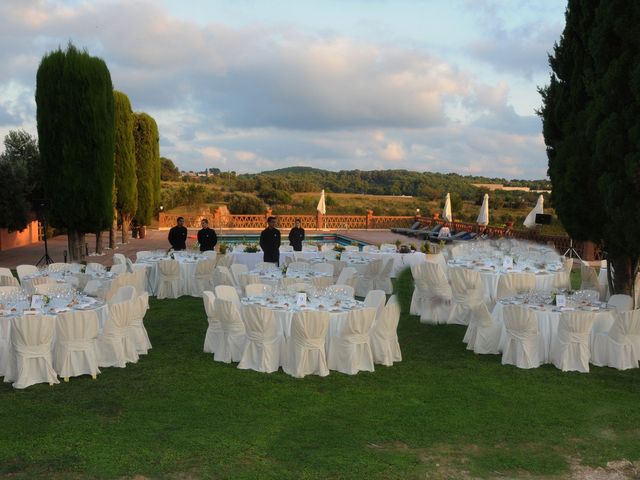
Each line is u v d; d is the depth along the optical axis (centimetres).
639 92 748
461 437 539
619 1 770
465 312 1004
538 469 482
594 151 823
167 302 1167
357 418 578
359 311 712
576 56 885
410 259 1489
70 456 481
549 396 652
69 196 1541
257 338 723
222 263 1331
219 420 565
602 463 495
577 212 895
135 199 2195
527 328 752
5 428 536
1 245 2030
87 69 1526
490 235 2472
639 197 772
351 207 4259
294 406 607
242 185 5431
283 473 462
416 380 701
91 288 937
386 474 466
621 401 639
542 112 973
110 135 1595
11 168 1731
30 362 654
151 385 665
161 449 498
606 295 1227
